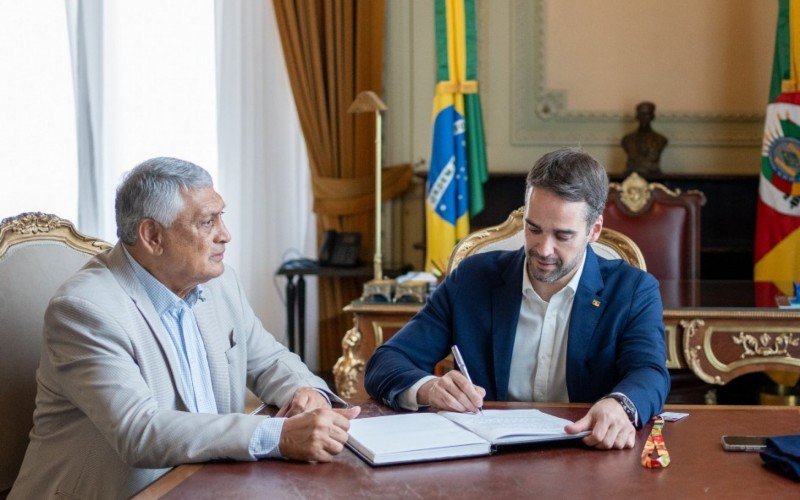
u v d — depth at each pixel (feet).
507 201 17.04
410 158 17.54
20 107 16.38
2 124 16.26
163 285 6.11
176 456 5.09
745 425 5.63
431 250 16.10
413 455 4.89
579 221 6.01
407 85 17.48
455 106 16.24
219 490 4.50
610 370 6.48
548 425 5.35
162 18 17.04
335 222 17.47
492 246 8.13
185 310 6.31
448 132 16.08
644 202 13.19
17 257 6.44
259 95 17.44
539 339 6.72
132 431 5.29
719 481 4.55
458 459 4.95
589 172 6.03
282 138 17.53
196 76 17.19
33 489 5.90
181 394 6.07
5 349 6.20
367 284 11.03
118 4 16.87
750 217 16.49
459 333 6.88
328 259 16.56
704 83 17.01
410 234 17.69
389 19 17.43
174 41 17.11
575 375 6.52
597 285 6.61
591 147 17.17
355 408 5.70
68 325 5.68
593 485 4.50
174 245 5.95
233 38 17.26
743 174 16.52
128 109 17.07
